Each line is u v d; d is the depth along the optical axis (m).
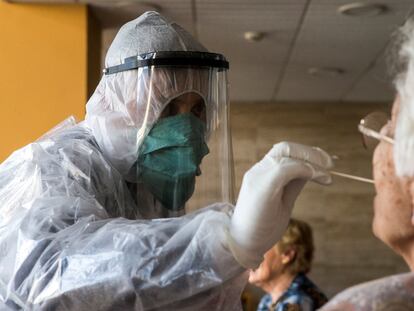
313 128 5.82
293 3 3.52
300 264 2.82
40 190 1.34
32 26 3.58
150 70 1.49
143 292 1.19
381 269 5.66
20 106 3.53
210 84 1.56
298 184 1.16
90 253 1.22
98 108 1.55
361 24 3.85
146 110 1.50
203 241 1.19
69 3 3.57
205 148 1.58
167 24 1.61
